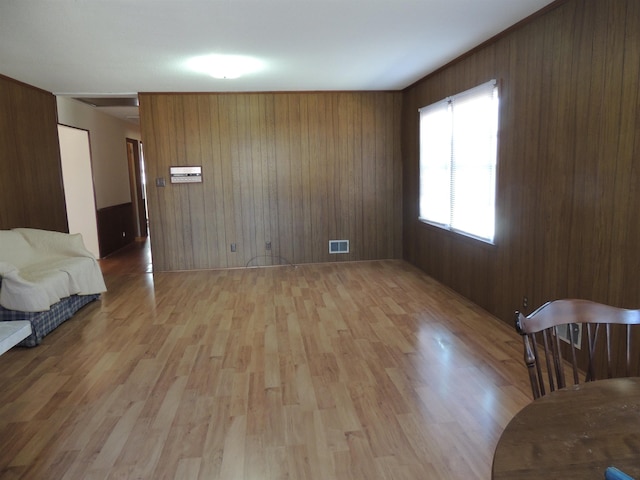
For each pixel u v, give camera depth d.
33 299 3.42
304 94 5.97
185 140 5.89
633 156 2.36
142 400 2.64
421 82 5.34
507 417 2.39
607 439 1.05
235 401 2.61
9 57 3.87
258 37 3.47
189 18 3.01
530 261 3.34
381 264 6.17
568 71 2.82
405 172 6.15
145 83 5.15
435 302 4.41
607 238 2.56
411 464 2.03
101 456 2.12
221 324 3.93
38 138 5.20
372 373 2.93
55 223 5.57
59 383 2.86
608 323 1.54
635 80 2.32
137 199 9.27
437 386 2.74
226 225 6.10
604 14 2.51
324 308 4.31
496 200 3.78
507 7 2.99
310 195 6.17
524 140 3.34
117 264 6.60
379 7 2.92
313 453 2.12
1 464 2.08
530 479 0.92
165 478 1.97
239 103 5.91
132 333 3.74
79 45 3.55
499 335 3.53
